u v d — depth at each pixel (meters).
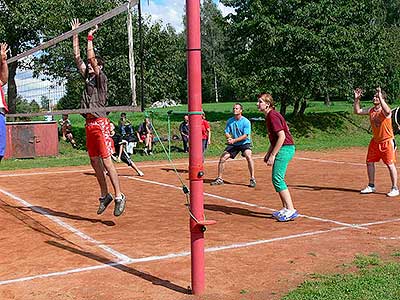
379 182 11.87
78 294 4.77
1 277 5.35
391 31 42.31
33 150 20.42
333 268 5.38
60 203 9.78
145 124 20.97
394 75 40.41
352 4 28.94
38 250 6.41
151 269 5.47
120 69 22.61
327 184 11.77
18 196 10.63
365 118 33.38
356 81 29.39
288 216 7.80
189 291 4.77
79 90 17.81
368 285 4.67
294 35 26.88
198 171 4.61
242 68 29.69
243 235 6.89
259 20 27.89
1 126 5.96
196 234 4.64
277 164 7.84
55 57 21.31
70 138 23.73
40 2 23.50
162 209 9.05
